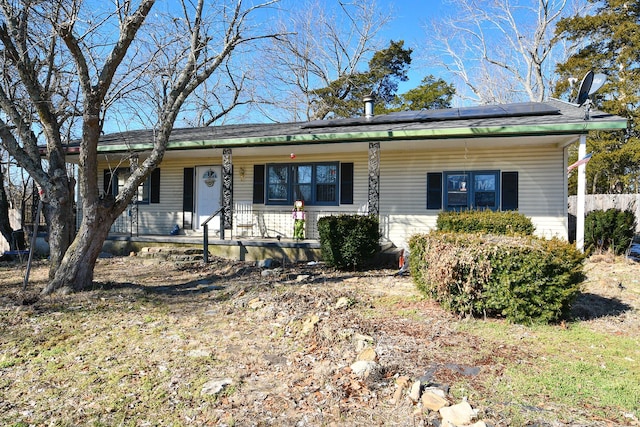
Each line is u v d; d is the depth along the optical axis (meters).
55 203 7.38
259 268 9.77
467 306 5.37
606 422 2.93
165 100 8.84
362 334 4.77
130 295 6.97
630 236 10.21
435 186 11.16
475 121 9.81
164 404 3.45
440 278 5.47
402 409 3.17
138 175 7.54
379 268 9.73
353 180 11.84
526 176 10.50
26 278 7.48
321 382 3.69
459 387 3.47
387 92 30.02
